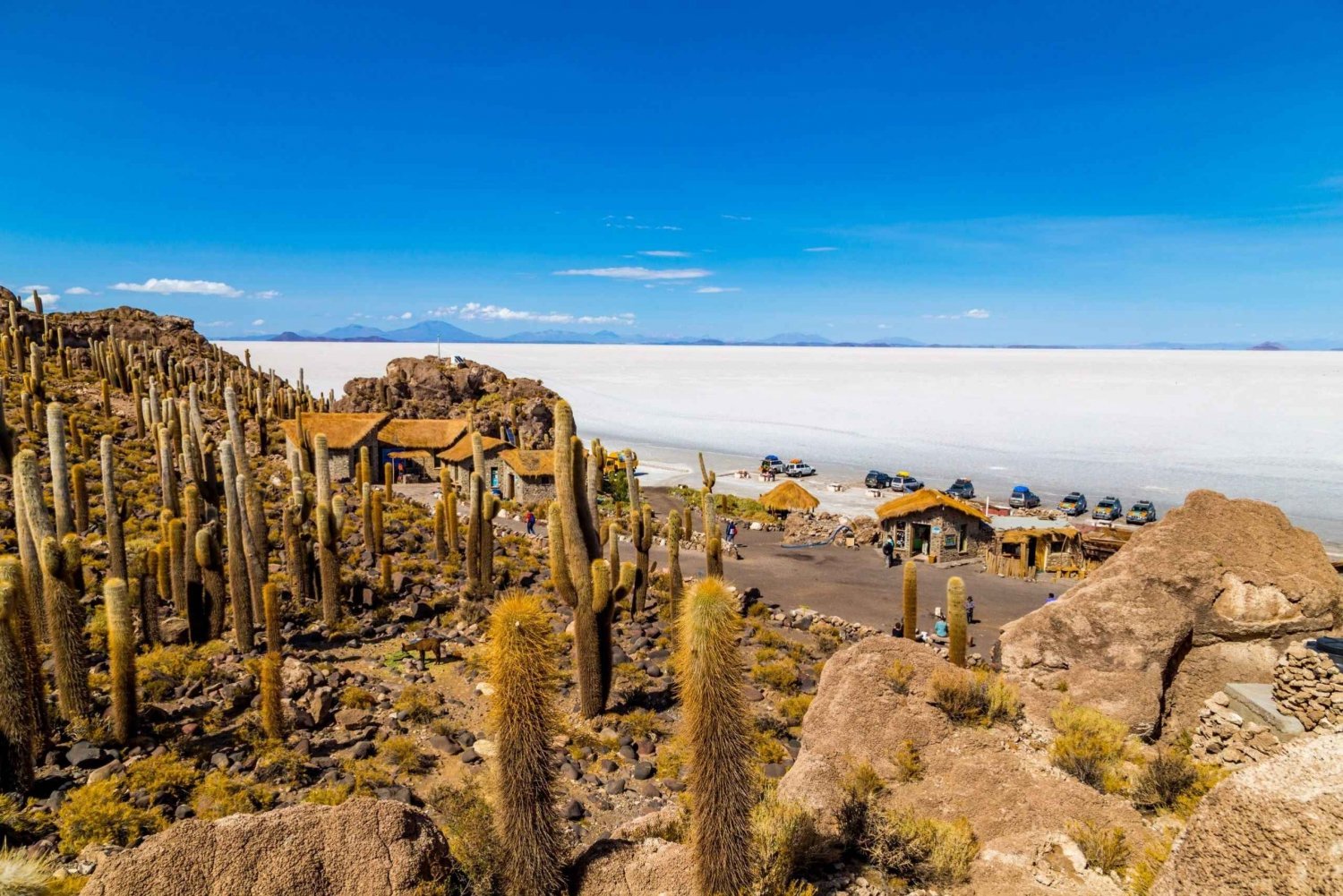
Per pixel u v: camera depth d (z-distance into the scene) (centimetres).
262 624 2269
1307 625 1412
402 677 1986
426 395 7762
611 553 2558
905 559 4141
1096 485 7206
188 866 708
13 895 675
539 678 785
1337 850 522
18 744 1243
